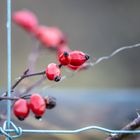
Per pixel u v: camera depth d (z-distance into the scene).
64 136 3.23
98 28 6.82
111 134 2.17
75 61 1.98
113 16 6.76
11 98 1.99
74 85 5.62
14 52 6.27
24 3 6.82
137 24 6.63
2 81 5.77
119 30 6.63
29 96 2.01
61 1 6.99
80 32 6.82
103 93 3.71
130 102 3.53
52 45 3.22
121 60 6.19
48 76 1.93
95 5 6.94
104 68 6.05
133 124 2.14
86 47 6.70
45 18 6.91
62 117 3.43
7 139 2.03
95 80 5.84
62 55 1.96
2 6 6.46
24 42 6.30
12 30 6.34
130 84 6.04
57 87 4.94
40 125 3.24
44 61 5.57
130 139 2.94
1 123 2.51
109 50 6.58
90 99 3.58
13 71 6.09
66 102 3.53
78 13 6.93
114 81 6.01
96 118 3.46
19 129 2.04
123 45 6.55
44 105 1.96
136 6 6.71
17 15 3.30
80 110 3.50
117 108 3.48
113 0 6.85
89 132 3.30
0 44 6.27
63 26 6.92
